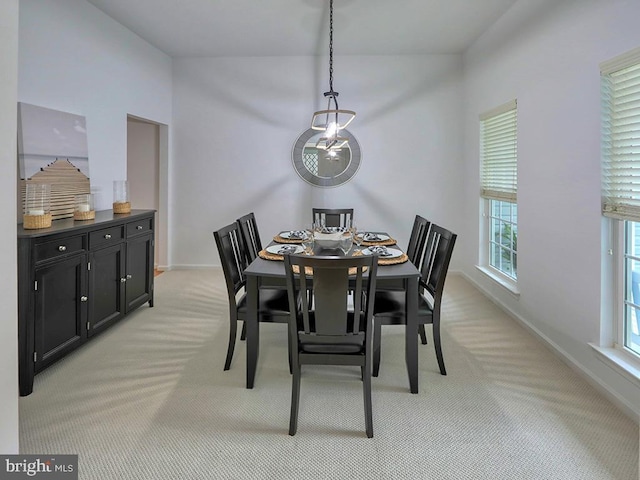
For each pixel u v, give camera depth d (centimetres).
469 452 175
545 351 283
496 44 385
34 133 284
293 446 179
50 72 303
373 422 198
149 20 389
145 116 449
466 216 491
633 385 199
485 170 430
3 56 119
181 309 373
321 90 504
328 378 245
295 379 190
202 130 514
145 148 519
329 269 186
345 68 501
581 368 245
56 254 239
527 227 320
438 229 265
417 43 455
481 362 265
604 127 226
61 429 189
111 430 189
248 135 514
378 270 230
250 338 231
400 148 507
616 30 212
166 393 225
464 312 367
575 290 253
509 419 200
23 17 276
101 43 368
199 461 168
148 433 187
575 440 182
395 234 514
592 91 234
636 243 216
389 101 502
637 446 178
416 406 212
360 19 386
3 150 120
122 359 268
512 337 308
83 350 281
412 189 510
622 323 223
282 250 283
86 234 269
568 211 261
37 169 287
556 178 276
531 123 312
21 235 216
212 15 378
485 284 421
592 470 163
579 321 249
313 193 515
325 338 191
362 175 511
